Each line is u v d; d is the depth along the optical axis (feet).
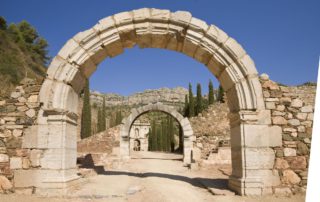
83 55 31.81
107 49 33.71
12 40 135.95
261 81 32.12
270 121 31.35
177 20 32.55
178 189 34.68
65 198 27.96
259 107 31.42
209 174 53.21
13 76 104.12
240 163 31.27
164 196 30.12
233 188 32.40
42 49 165.99
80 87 35.12
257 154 30.66
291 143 31.14
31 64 133.59
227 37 32.35
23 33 160.15
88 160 56.80
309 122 31.53
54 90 30.78
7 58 111.45
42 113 30.50
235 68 31.99
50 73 31.07
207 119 98.27
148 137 224.53
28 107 30.76
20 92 31.09
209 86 153.07
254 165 30.42
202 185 37.83
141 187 35.29
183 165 75.25
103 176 43.73
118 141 99.96
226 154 65.98
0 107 30.71
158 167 68.49
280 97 31.89
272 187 30.25
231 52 32.04
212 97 151.53
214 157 65.72
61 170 29.71
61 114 30.42
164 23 32.78
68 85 31.37
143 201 27.99
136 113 93.56
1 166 29.68
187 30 32.65
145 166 70.49
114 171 53.31
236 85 31.86
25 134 30.22
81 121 154.40
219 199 28.68
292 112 31.68
